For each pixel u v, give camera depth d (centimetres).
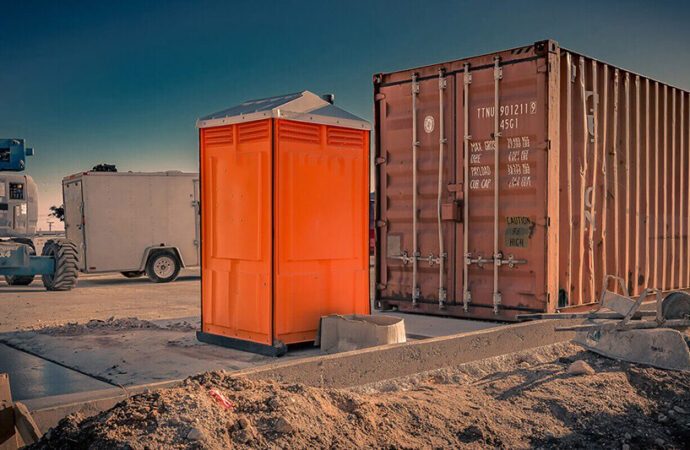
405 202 816
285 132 579
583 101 729
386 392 461
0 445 306
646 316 639
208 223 635
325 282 614
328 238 615
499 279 714
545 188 675
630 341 554
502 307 711
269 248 567
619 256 805
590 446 379
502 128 713
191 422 294
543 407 431
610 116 786
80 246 1529
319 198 608
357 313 640
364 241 648
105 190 1513
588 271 739
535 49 684
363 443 330
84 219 1495
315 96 632
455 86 762
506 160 709
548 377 502
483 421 393
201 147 640
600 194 762
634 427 409
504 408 428
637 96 841
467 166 744
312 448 310
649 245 873
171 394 324
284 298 578
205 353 577
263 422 317
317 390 374
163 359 550
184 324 759
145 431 287
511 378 505
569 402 439
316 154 606
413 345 491
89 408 335
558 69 688
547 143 675
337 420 344
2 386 309
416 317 778
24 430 301
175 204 1580
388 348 474
